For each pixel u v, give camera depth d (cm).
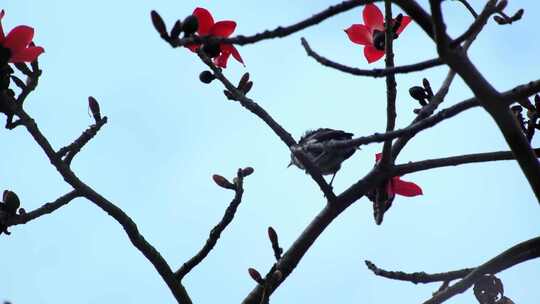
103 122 757
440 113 633
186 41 600
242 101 782
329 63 607
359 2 579
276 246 805
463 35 580
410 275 833
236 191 809
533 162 638
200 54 793
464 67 592
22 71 717
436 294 813
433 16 570
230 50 801
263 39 589
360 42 820
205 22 784
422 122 638
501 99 605
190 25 603
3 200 736
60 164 745
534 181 648
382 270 835
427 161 785
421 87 797
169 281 798
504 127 624
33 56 703
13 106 710
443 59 589
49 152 743
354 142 682
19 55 700
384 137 653
